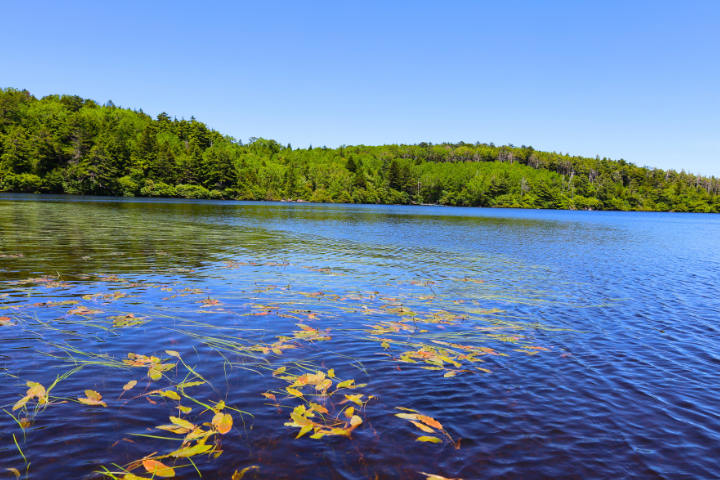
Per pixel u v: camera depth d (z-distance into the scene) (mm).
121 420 3918
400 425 4055
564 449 3824
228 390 4641
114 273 11250
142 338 6250
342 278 12352
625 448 3896
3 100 125062
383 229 34125
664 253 22453
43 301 8094
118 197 93125
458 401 4660
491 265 16438
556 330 7777
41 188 91875
